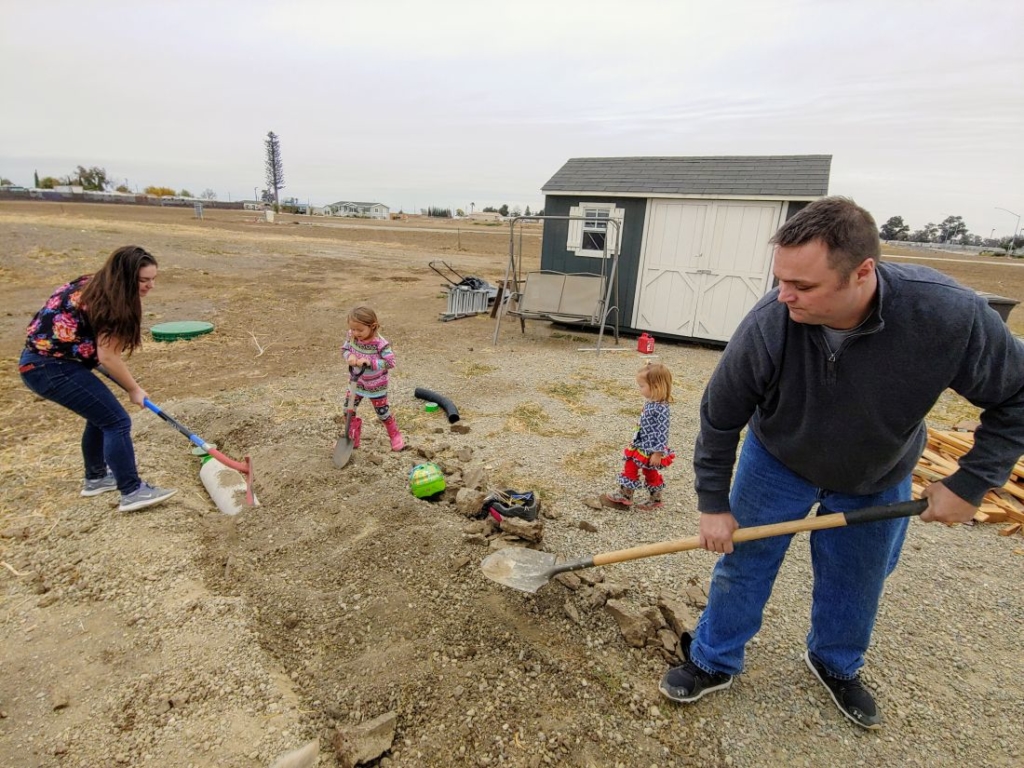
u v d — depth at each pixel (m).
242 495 4.14
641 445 4.08
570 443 5.41
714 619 2.42
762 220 9.22
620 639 2.78
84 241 16.81
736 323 9.73
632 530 3.90
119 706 2.38
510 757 2.19
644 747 2.26
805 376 1.86
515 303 11.50
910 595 3.35
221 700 2.41
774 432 2.10
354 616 2.85
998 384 1.71
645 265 10.24
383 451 4.86
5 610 2.94
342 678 2.51
